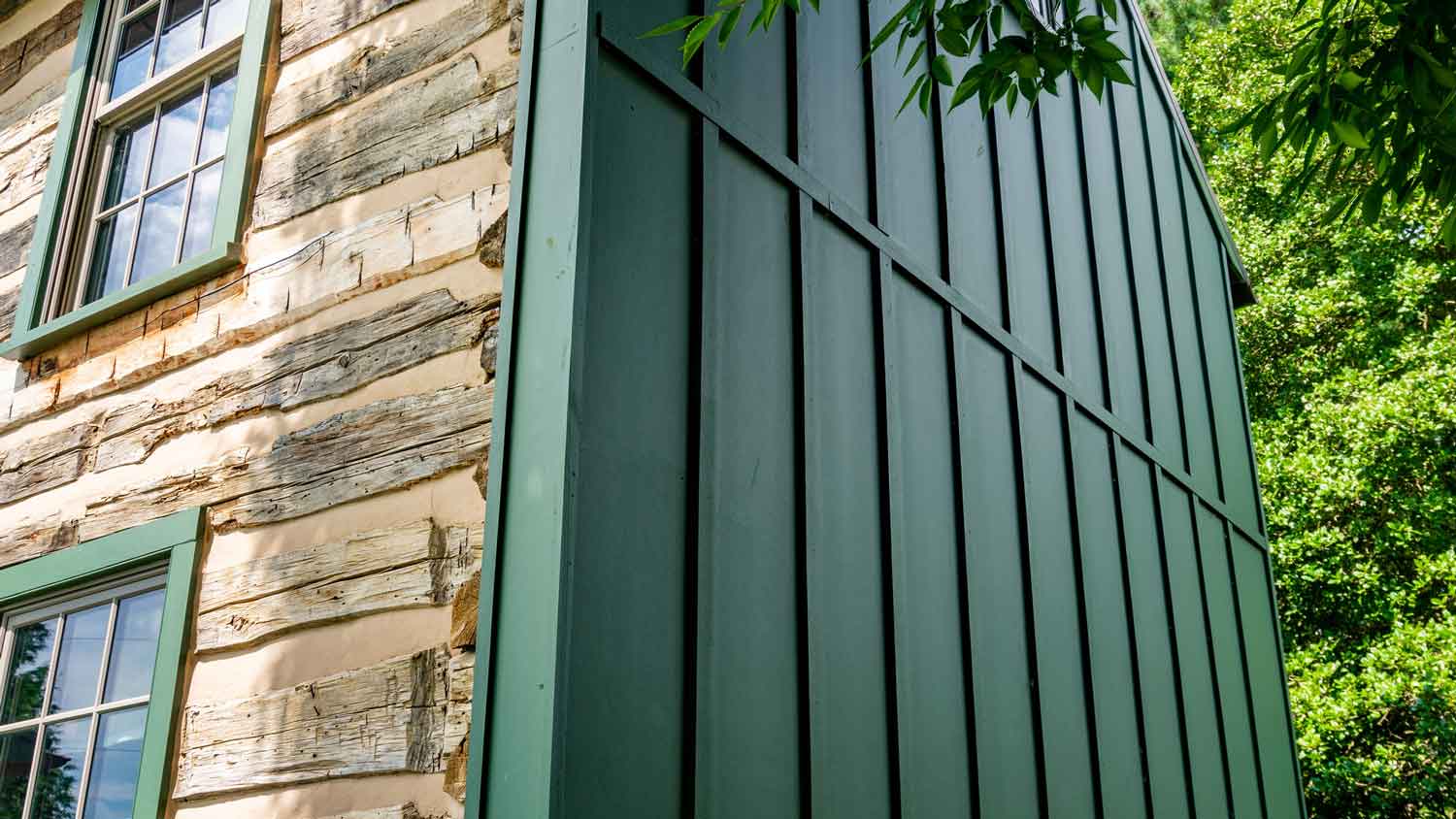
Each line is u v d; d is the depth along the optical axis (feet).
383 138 10.96
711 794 8.81
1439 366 37.60
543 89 9.50
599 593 8.21
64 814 11.09
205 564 10.62
